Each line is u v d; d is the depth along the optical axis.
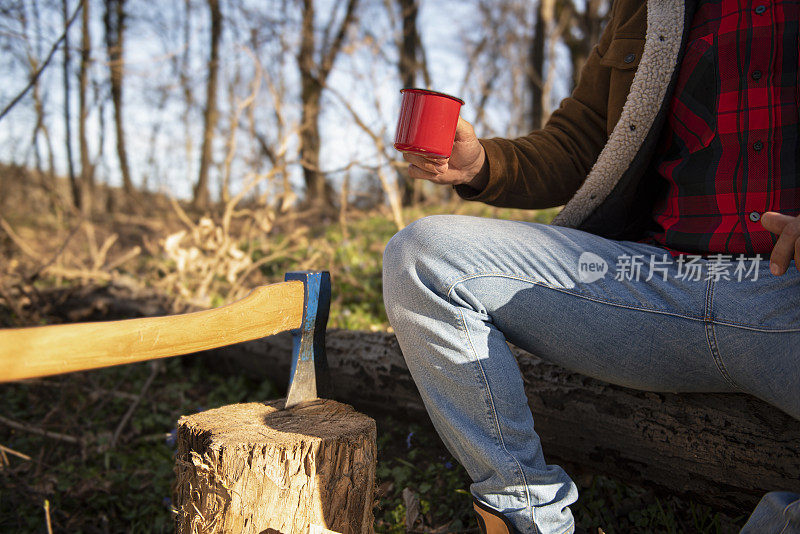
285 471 1.47
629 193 1.65
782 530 1.19
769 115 1.34
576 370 1.55
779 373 1.24
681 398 1.70
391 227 6.65
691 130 1.47
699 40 1.45
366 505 1.64
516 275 1.44
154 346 1.28
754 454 1.58
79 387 3.26
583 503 1.97
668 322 1.36
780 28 1.34
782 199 1.32
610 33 1.73
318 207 9.01
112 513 2.31
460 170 1.67
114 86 15.44
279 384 3.21
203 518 1.48
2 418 2.80
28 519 2.20
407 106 1.49
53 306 4.27
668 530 1.80
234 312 1.45
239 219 7.82
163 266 5.35
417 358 1.45
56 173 16.12
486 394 1.38
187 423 1.61
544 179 1.74
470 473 1.45
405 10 14.06
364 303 3.89
